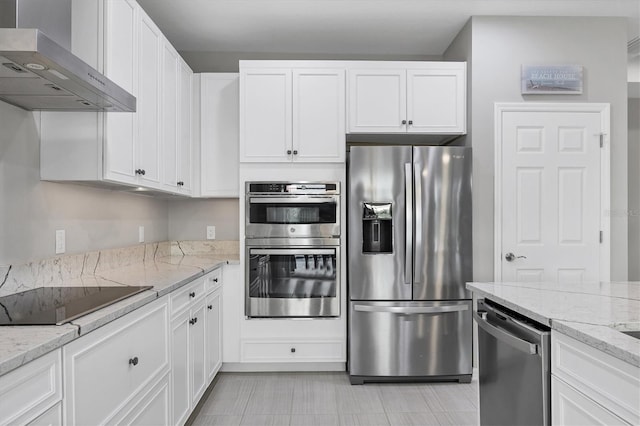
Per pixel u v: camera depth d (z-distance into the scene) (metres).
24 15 1.51
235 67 3.76
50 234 2.00
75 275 2.17
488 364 1.82
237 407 2.61
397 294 2.96
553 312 1.43
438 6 2.98
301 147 3.12
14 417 0.97
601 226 3.15
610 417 1.09
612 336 1.14
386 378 2.97
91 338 1.30
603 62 3.17
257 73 3.12
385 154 2.96
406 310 2.92
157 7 2.97
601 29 3.16
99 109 1.87
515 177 3.13
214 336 2.87
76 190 2.21
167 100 2.68
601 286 1.97
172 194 3.00
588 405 1.18
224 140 3.32
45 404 1.08
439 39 3.53
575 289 1.89
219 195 3.32
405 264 2.95
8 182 1.74
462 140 3.29
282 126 3.12
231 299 3.11
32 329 1.19
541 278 3.13
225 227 3.71
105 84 1.61
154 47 2.44
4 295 1.69
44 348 1.06
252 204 3.08
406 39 3.53
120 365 1.50
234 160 3.32
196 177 3.32
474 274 3.10
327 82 3.13
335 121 3.13
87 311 1.38
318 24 3.25
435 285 2.97
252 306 3.08
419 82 3.16
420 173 2.96
